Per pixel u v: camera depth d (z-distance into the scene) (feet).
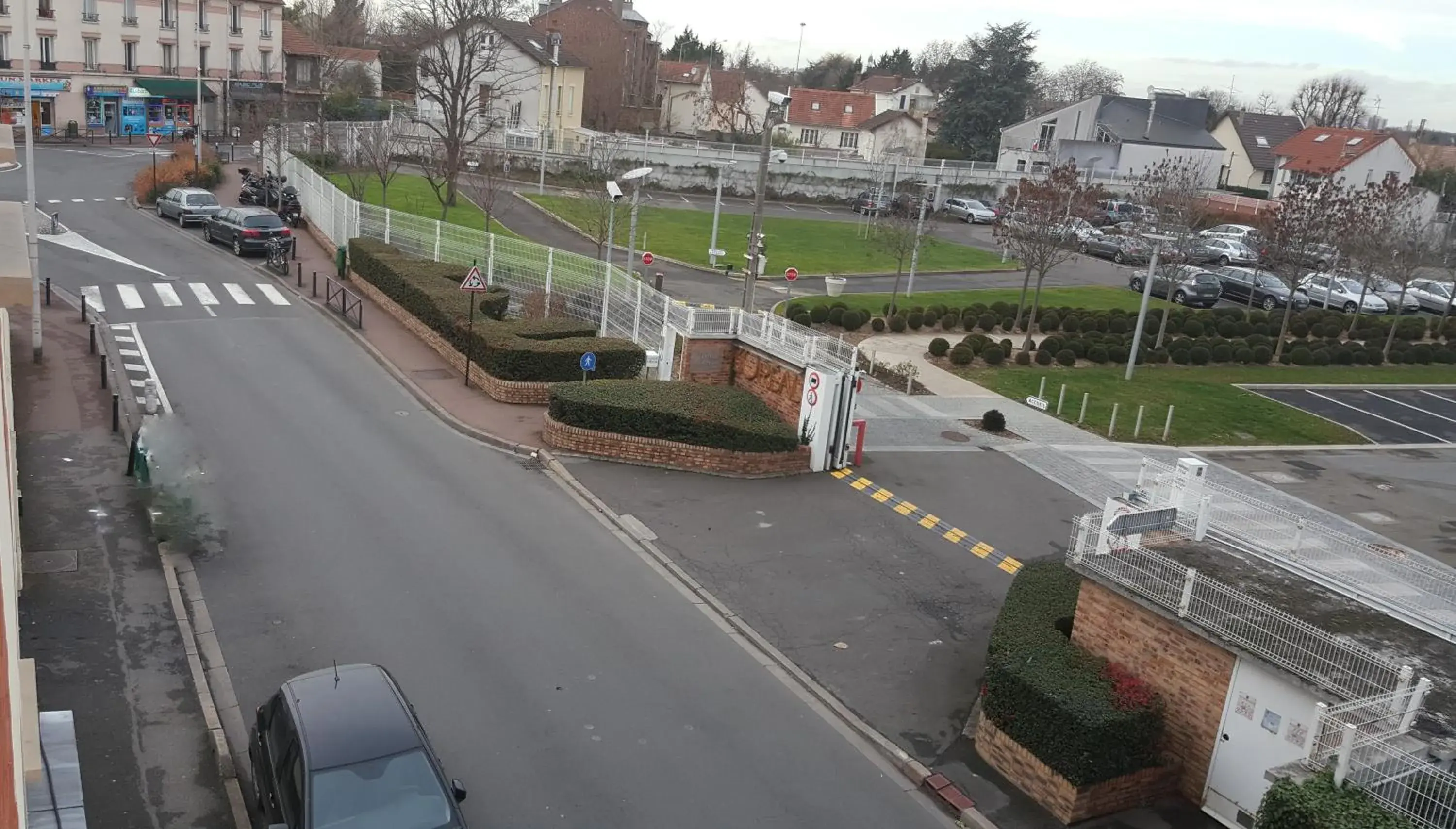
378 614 48.19
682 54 397.80
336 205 120.98
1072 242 132.26
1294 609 40.40
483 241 105.09
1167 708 40.19
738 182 218.59
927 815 39.09
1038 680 40.24
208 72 225.56
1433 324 139.54
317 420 72.18
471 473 66.49
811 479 71.31
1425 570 47.88
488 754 39.22
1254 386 109.60
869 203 205.77
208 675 42.32
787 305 117.60
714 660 47.91
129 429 65.82
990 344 107.96
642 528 60.80
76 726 38.04
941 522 66.13
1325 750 33.37
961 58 337.93
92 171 161.79
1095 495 74.23
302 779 30.73
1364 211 131.95
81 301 92.17
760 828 37.04
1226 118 270.67
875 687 47.11
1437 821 30.71
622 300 92.07
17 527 43.34
